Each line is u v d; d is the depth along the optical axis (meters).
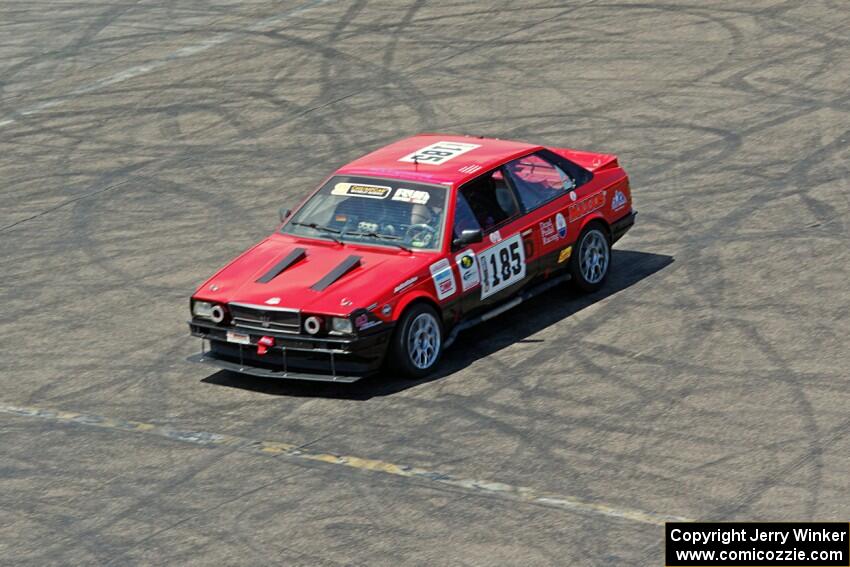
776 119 48.22
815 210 40.19
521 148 35.34
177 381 32.22
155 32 68.75
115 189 48.41
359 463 27.12
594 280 35.97
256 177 48.25
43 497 26.64
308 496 25.84
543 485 25.72
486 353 32.44
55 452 28.70
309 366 30.28
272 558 23.64
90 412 30.75
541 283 34.94
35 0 77.25
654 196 42.66
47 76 63.00
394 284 30.58
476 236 31.89
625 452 26.89
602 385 30.14
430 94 55.00
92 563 23.92
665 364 31.02
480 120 51.31
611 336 32.88
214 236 42.91
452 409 29.44
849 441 26.69
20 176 50.66
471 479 26.16
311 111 54.69
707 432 27.52
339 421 29.19
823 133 46.47
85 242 43.41
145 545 24.44
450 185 32.81
